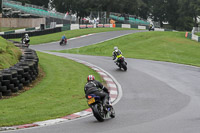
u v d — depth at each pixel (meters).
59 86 20.97
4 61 22.34
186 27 139.38
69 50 53.44
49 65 29.38
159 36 68.19
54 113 14.38
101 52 50.09
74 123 12.70
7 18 111.75
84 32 78.00
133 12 140.25
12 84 18.59
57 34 77.56
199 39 62.75
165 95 18.66
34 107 15.49
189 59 43.84
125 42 61.03
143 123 12.30
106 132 11.11
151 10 151.88
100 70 28.22
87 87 13.21
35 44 63.94
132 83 22.88
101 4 121.75
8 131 11.53
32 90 19.52
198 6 125.56
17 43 34.75
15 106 15.59
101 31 80.06
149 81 23.50
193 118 12.88
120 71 28.08
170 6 146.25
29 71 21.45
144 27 98.62
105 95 13.27
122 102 17.11
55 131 11.42
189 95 18.47
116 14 118.00
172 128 11.36
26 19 110.81
